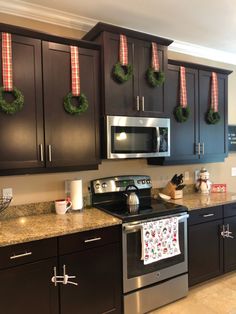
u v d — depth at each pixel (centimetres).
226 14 258
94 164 242
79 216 231
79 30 272
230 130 384
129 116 250
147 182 297
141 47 254
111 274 216
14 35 201
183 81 291
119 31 241
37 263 185
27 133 208
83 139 233
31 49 208
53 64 218
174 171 333
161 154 271
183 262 256
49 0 229
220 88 323
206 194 330
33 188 245
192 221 264
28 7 238
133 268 226
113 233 216
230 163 389
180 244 254
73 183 246
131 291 226
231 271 301
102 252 211
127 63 245
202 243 272
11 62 200
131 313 227
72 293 199
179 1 233
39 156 213
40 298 187
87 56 233
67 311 197
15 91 200
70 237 197
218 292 269
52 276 191
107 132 238
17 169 206
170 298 249
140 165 307
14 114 202
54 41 219
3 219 226
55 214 241
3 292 174
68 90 225
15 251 177
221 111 326
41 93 213
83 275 203
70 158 228
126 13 254
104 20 268
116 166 290
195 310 240
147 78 258
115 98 242
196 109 304
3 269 173
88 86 234
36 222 215
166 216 243
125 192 283
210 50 355
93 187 268
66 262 196
